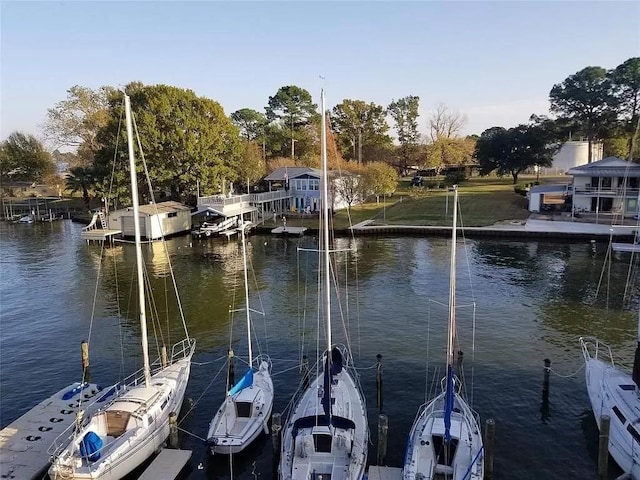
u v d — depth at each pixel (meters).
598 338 32.22
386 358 29.73
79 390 25.20
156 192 92.88
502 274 47.97
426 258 55.59
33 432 21.48
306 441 18.17
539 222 70.12
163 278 50.00
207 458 20.83
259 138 123.06
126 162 79.31
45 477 18.81
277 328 35.50
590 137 99.88
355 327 35.12
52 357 31.33
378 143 126.31
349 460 17.94
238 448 19.66
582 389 25.72
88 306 41.53
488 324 35.06
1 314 39.72
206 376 28.22
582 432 22.19
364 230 70.44
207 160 84.88
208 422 23.48
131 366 29.92
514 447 21.16
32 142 117.31
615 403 20.84
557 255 55.09
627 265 49.72
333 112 124.81
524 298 40.59
